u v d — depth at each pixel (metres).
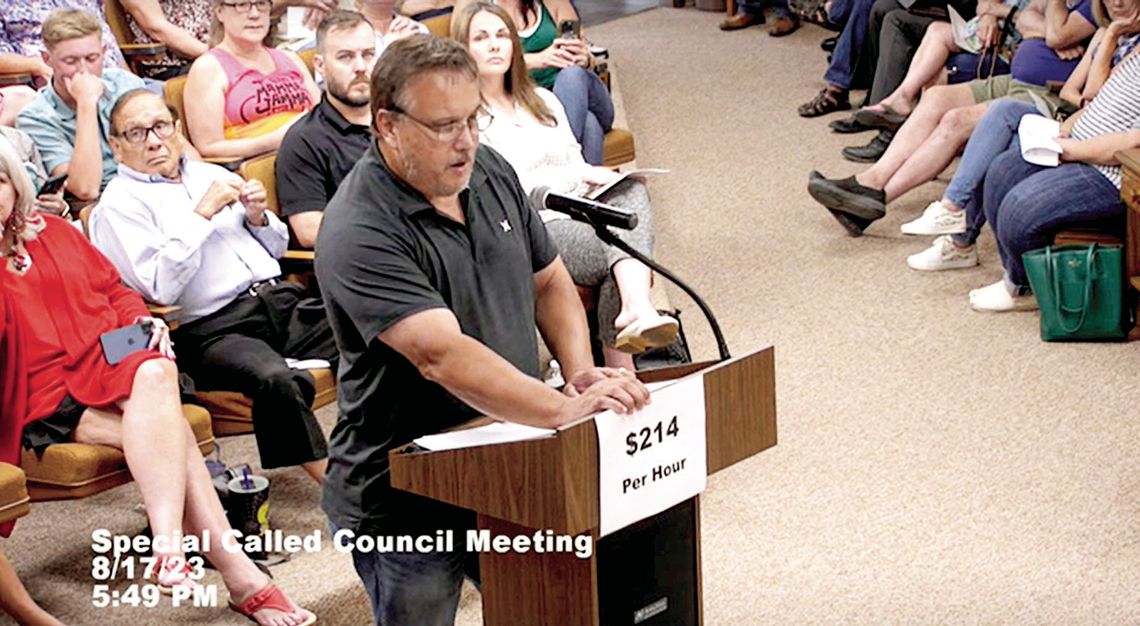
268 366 3.88
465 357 2.48
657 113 7.95
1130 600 3.58
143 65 5.90
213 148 4.84
